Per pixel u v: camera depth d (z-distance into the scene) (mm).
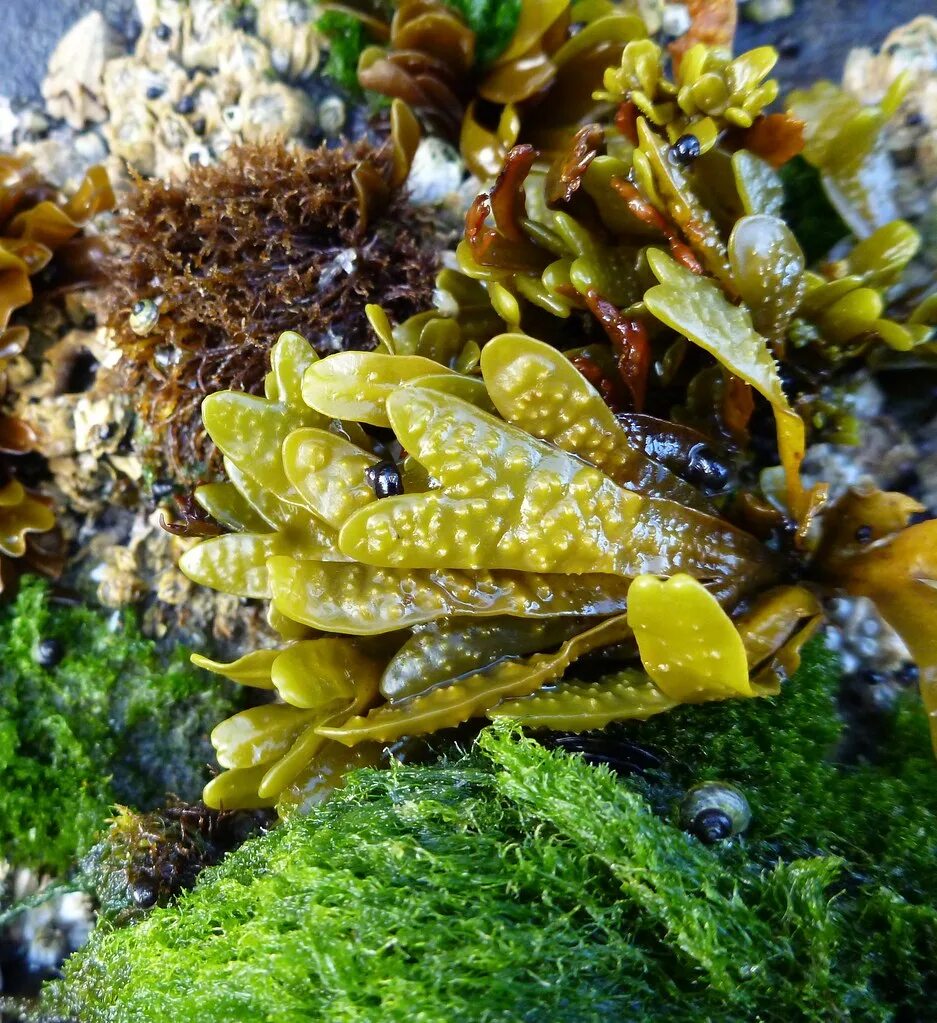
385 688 134
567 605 129
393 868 103
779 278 127
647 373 142
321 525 140
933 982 101
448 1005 86
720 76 134
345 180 171
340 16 195
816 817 128
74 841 180
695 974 95
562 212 143
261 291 170
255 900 112
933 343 149
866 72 173
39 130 219
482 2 174
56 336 206
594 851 99
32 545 203
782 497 140
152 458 195
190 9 207
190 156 203
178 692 191
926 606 126
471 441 120
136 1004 119
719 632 105
